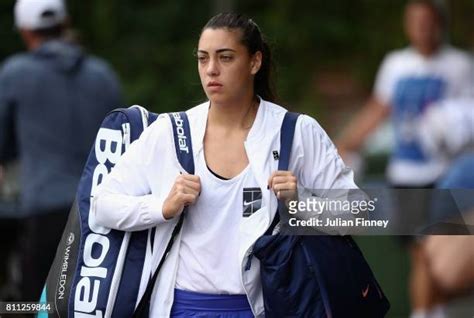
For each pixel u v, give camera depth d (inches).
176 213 403.9
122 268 416.5
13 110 647.1
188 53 1272.1
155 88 1245.7
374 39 1385.3
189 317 409.1
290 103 1349.7
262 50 418.9
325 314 406.9
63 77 646.5
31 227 637.9
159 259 412.5
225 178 408.2
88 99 651.5
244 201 406.6
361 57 1390.3
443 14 790.5
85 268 418.6
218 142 413.1
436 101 786.2
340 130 1342.3
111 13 1270.9
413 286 658.8
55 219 637.3
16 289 674.8
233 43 408.2
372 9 1390.3
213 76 408.8
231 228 407.8
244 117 416.5
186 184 402.0
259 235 404.2
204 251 407.8
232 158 410.9
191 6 1299.2
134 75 1264.8
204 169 409.4
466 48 1282.0
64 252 426.0
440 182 691.4
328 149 419.5
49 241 636.1
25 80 642.2
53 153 641.6
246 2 1359.5
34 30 646.5
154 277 413.1
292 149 412.8
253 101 422.6
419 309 630.5
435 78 787.4
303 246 406.6
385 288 714.2
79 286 417.4
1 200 716.0
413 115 785.6
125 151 425.7
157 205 406.0
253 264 407.2
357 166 840.9
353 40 1384.1
